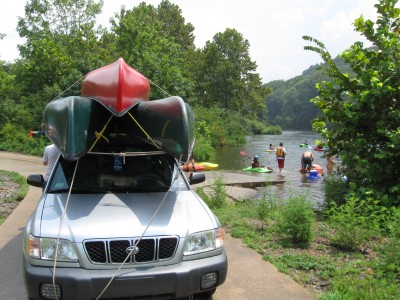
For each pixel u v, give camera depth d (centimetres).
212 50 6825
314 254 607
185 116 494
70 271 376
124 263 385
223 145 4500
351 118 895
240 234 700
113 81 561
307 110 14488
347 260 582
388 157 832
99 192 489
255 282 509
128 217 421
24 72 3117
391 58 877
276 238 679
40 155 2206
